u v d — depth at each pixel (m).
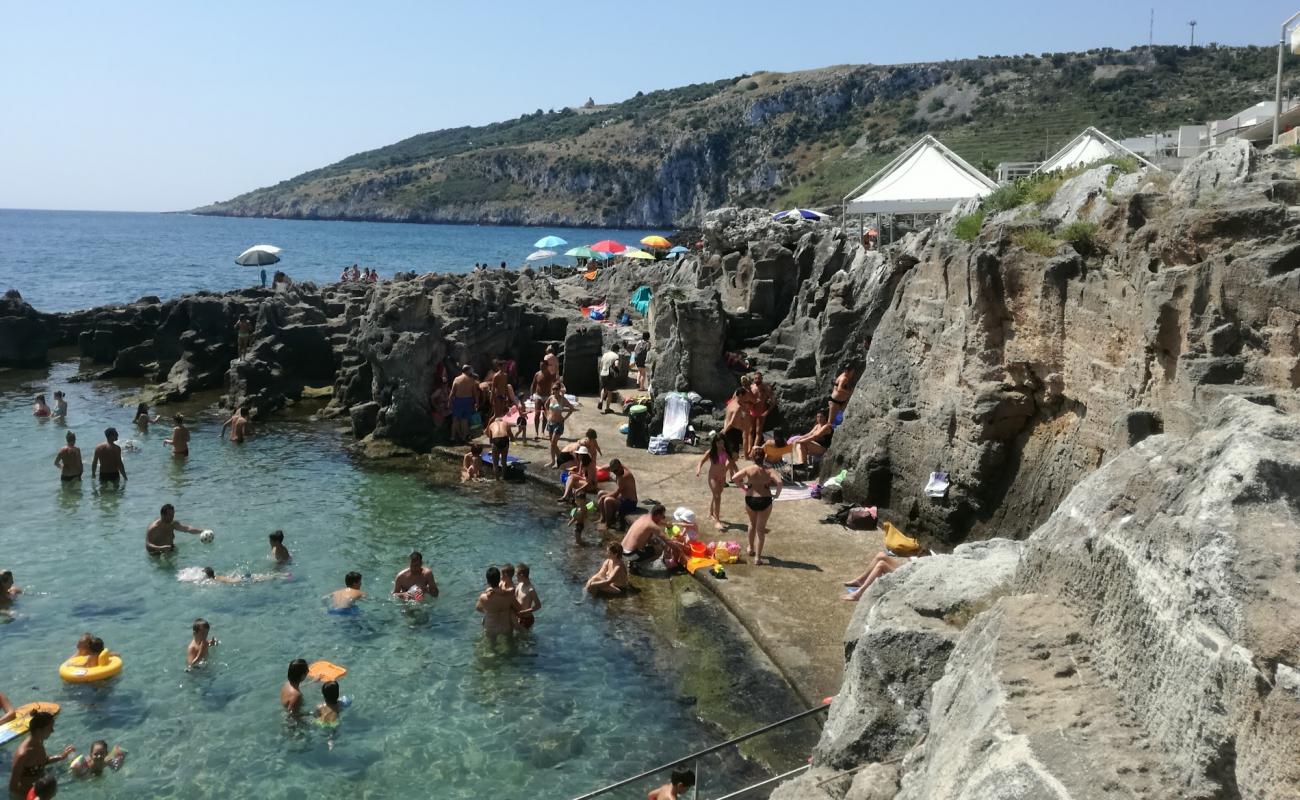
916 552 17.89
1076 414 16.14
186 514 21.88
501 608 15.89
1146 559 5.96
